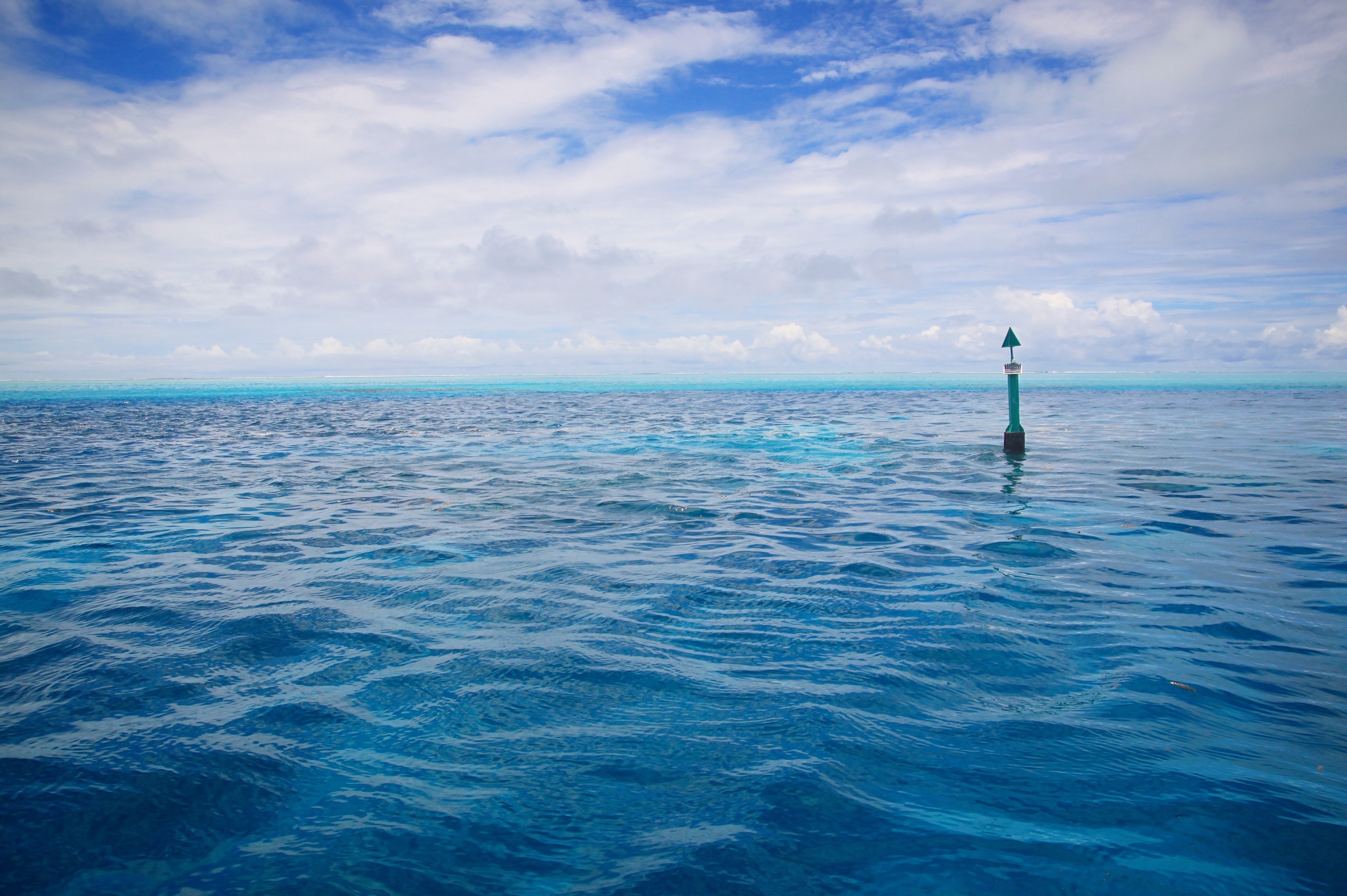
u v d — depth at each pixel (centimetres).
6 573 618
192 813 268
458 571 615
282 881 230
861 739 318
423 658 420
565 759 305
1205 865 232
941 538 723
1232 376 7094
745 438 1862
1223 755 302
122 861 241
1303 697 357
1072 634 448
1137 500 916
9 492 1067
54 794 279
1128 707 347
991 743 314
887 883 226
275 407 3784
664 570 614
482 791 281
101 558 670
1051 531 748
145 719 345
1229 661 403
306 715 348
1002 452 1477
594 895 222
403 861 239
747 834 251
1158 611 490
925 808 267
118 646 443
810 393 5122
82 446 1797
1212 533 727
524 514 874
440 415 2994
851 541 715
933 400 3975
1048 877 228
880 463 1339
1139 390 4803
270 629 471
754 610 504
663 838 251
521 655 423
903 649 427
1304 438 1691
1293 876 227
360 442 1864
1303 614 481
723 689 374
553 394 5438
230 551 696
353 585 574
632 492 1031
